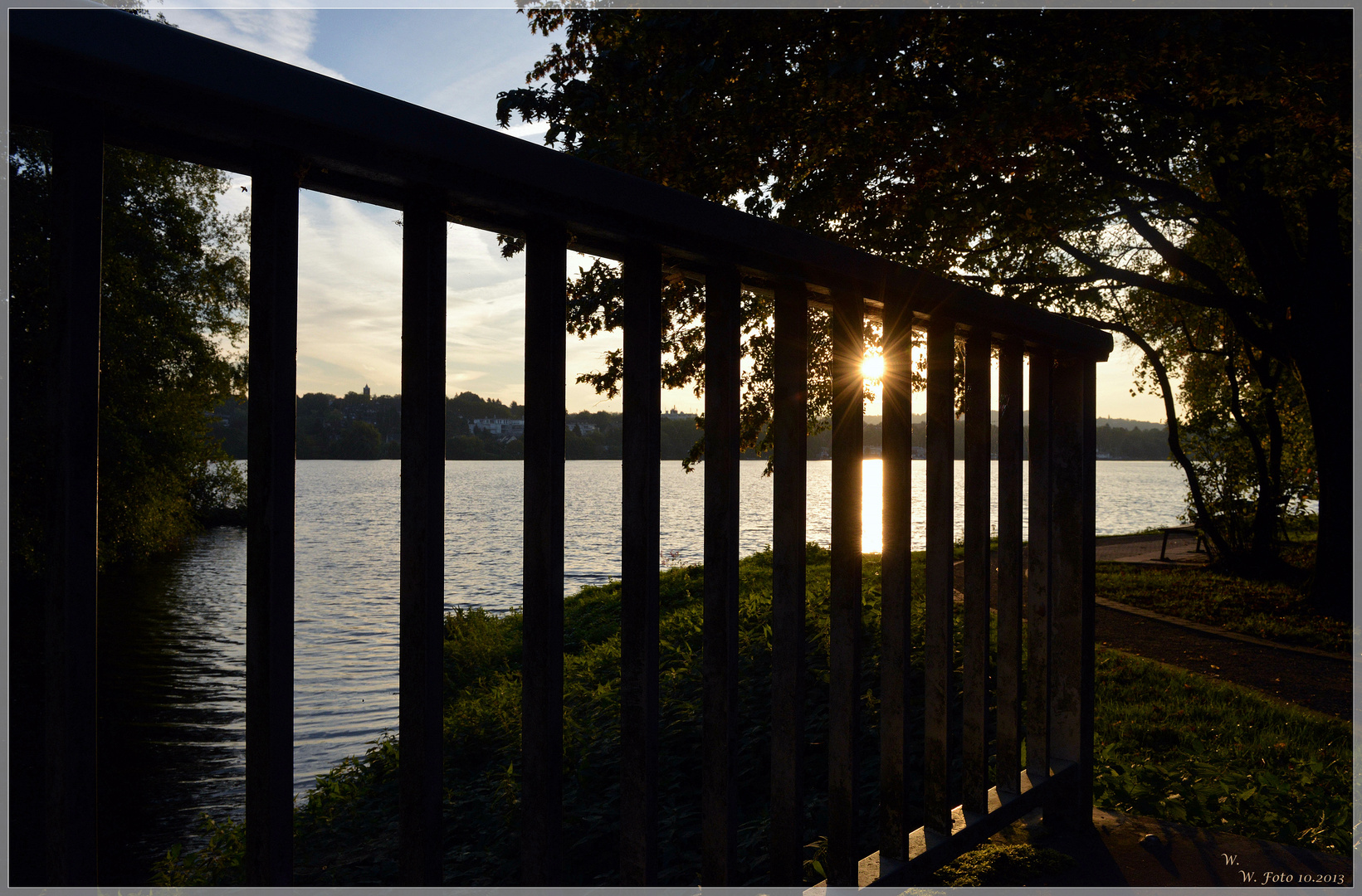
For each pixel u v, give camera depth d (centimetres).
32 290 530
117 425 2220
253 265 110
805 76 753
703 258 166
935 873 256
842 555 204
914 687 582
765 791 496
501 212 139
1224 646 1010
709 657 176
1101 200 1143
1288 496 1727
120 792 968
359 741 1137
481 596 2669
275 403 108
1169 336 2003
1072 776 301
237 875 570
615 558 3825
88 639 95
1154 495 8362
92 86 94
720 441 173
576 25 902
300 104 104
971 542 255
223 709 1373
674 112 728
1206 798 371
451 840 543
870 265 200
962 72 789
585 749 603
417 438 125
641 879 158
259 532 108
